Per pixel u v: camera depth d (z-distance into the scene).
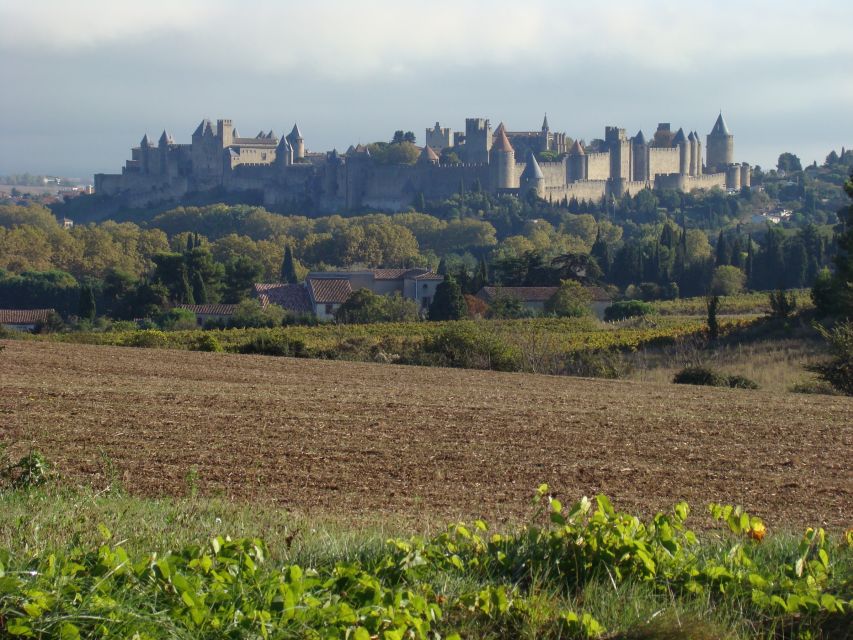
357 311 144.88
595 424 38.56
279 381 52.75
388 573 14.54
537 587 14.45
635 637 13.27
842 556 16.31
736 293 189.62
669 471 29.45
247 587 13.05
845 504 25.08
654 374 70.81
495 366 73.69
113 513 18.58
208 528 17.45
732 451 33.28
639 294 191.88
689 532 16.36
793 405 45.91
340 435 34.56
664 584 14.78
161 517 18.33
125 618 12.00
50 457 29.00
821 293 95.81
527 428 37.19
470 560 15.26
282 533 17.45
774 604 14.06
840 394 58.56
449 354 75.69
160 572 12.98
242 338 99.69
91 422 35.91
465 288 175.12
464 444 33.34
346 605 12.47
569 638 13.27
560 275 180.12
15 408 38.75
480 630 13.37
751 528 17.41
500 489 26.14
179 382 50.53
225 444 32.03
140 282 186.62
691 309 154.62
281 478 26.81
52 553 13.99
